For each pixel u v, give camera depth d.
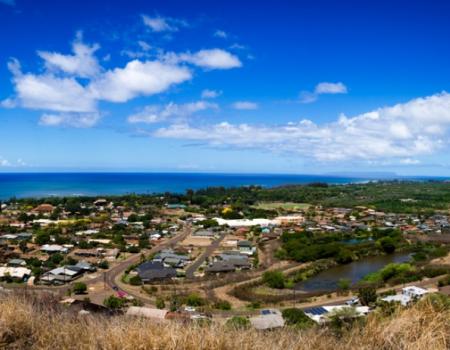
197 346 3.29
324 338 3.73
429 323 3.78
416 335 3.71
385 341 3.71
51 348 3.49
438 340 3.61
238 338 3.44
